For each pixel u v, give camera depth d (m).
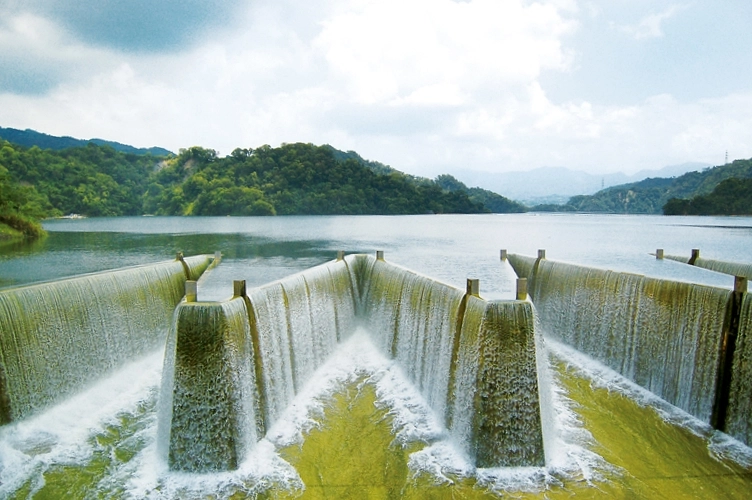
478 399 17.69
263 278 35.03
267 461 17.94
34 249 58.62
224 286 31.69
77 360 21.66
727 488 16.36
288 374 22.38
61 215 147.25
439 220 156.50
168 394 17.42
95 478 16.64
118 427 19.70
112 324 23.97
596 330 26.91
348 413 21.47
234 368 17.58
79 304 22.02
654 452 18.39
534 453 17.53
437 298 22.33
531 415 17.52
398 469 17.52
